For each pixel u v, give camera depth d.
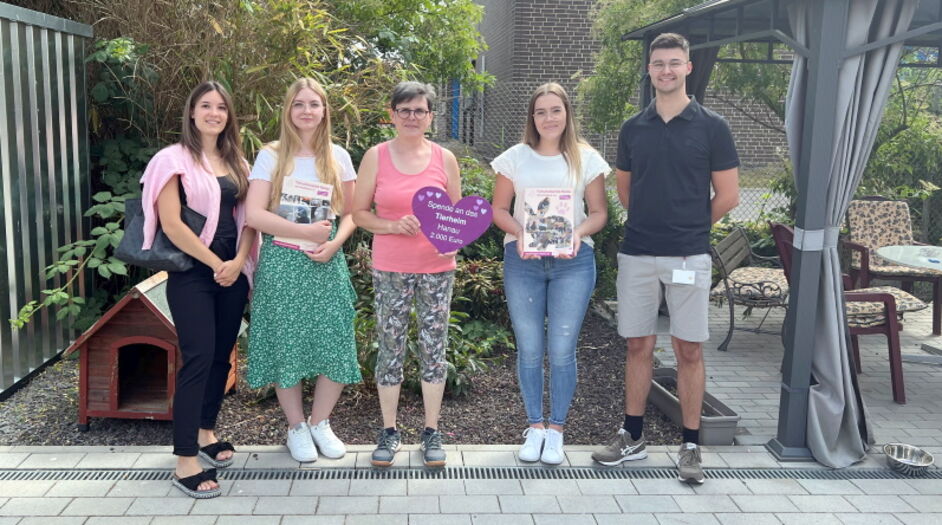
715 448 4.11
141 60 5.44
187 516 3.21
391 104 3.54
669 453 4.01
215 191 3.37
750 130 11.38
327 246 3.58
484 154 8.90
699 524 3.28
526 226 3.63
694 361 3.76
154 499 3.34
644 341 3.84
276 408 4.46
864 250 6.60
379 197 3.61
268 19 5.51
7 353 4.56
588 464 3.84
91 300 5.40
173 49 5.55
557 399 3.82
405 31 7.87
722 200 3.67
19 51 4.60
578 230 3.67
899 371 5.02
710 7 4.97
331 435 3.87
